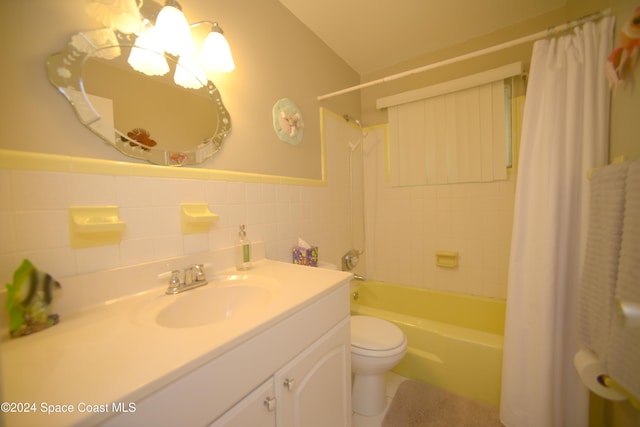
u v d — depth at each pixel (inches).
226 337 21.3
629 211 27.1
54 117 26.6
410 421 47.6
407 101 79.7
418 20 64.8
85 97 28.7
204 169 40.6
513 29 67.4
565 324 42.9
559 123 42.6
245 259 43.4
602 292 31.3
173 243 36.5
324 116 70.4
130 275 31.6
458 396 53.0
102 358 18.7
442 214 78.5
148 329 23.2
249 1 49.3
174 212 36.7
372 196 89.8
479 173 71.9
